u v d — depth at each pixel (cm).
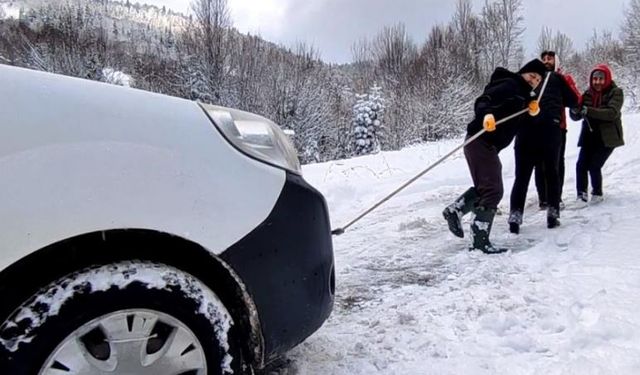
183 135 184
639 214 488
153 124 180
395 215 642
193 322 173
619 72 3241
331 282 224
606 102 545
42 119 161
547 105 483
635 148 891
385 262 442
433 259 442
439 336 278
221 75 3288
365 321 307
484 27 4028
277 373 243
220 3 3322
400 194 763
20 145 155
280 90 3444
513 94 444
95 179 163
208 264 186
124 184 167
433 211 645
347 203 748
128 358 162
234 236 187
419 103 2989
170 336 170
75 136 164
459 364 246
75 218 158
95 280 160
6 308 153
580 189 574
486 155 444
